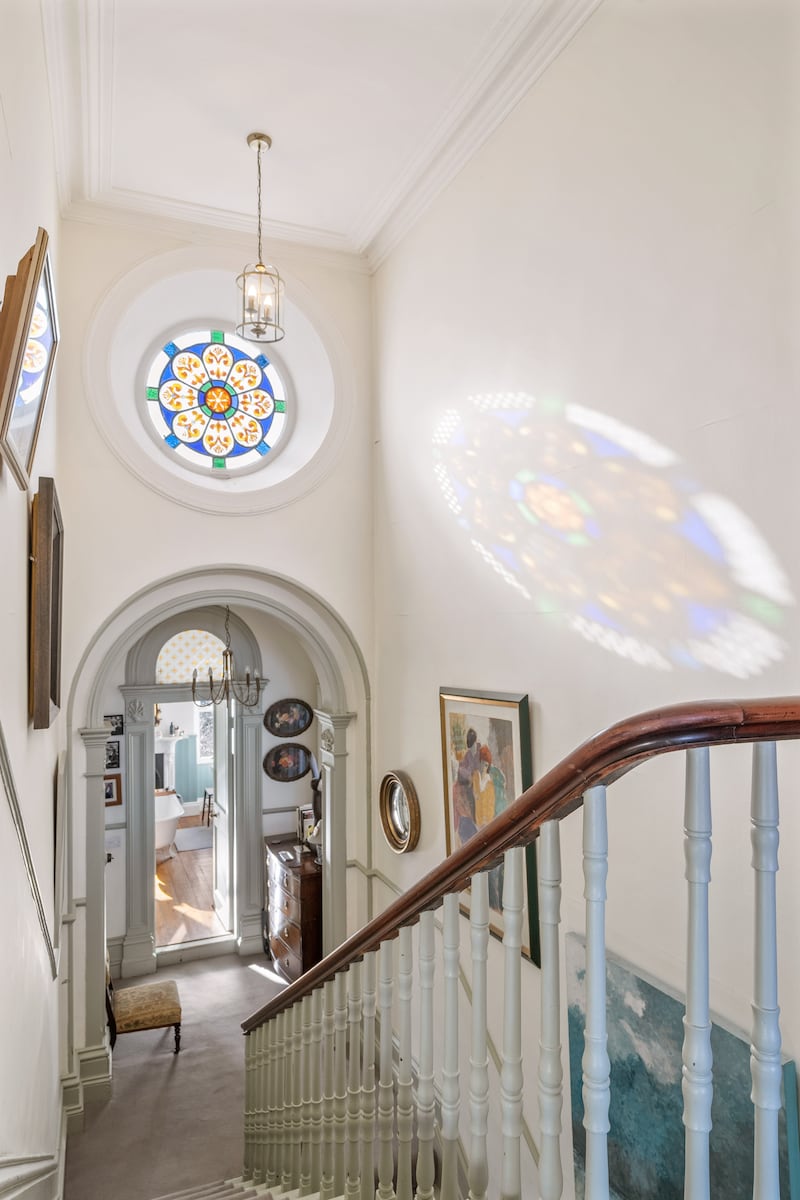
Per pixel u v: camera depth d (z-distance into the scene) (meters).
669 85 3.02
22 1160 2.05
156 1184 4.64
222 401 6.34
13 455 2.19
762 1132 1.02
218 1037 6.39
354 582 6.10
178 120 4.55
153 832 7.78
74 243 5.34
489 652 4.38
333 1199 2.39
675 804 2.87
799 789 2.34
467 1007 4.02
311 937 6.94
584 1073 1.19
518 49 3.87
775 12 2.52
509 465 4.18
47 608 3.01
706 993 1.08
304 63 4.09
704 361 2.84
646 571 3.14
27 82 2.79
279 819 8.45
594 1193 1.16
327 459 6.00
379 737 6.06
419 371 5.30
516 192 4.13
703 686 2.84
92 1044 5.37
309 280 6.05
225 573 5.82
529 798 1.35
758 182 2.60
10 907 2.15
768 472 2.56
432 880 1.71
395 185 5.20
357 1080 2.30
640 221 3.18
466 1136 3.85
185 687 8.00
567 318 3.68
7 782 2.05
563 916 3.34
